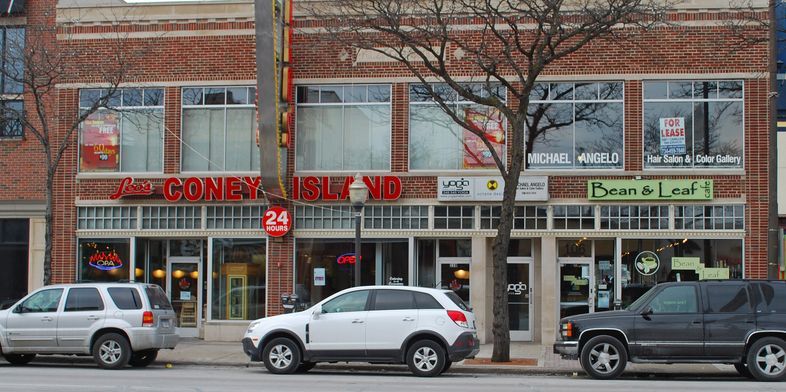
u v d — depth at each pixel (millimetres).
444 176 22359
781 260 21484
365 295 16422
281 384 14453
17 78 21609
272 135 21766
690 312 15719
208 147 23422
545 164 22125
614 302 21281
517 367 17406
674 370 17359
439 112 22609
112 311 17406
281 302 22688
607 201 21891
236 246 23250
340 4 21938
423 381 15180
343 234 22641
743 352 15500
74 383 14305
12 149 24359
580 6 21125
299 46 23047
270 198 22875
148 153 23609
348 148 22922
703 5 21750
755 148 21531
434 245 22859
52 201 21781
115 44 23516
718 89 21828
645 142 21922
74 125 20734
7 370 16938
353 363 18531
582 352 15992
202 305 23656
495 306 18438
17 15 24500
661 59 21828
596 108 22125
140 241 23750
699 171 21625
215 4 23375
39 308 17594
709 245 21672
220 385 14219
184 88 23516
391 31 19281
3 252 24344
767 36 21250
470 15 22422
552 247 22016
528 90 18375
